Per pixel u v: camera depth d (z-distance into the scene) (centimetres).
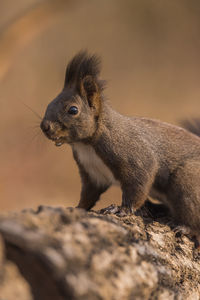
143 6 4597
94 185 1066
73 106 985
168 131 1078
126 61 4103
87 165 1045
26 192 2512
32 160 2847
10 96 3425
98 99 1009
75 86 1020
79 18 4331
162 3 4638
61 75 3741
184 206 985
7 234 525
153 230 816
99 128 1002
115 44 4231
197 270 789
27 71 3681
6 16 3334
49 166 2795
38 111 3316
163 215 1022
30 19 2631
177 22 4550
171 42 4375
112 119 1017
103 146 1001
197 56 4256
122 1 4572
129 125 1035
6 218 548
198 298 746
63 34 4134
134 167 995
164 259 737
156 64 4112
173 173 1027
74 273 535
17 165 2780
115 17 4472
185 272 762
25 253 529
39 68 3738
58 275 524
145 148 1015
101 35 4291
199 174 1013
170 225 949
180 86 3822
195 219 970
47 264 523
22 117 3209
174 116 3334
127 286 586
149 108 3462
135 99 3584
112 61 4075
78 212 631
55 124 974
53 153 2922
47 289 538
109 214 846
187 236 941
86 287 535
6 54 2558
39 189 2556
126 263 612
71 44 4072
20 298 499
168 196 1028
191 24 4544
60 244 550
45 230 558
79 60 1036
